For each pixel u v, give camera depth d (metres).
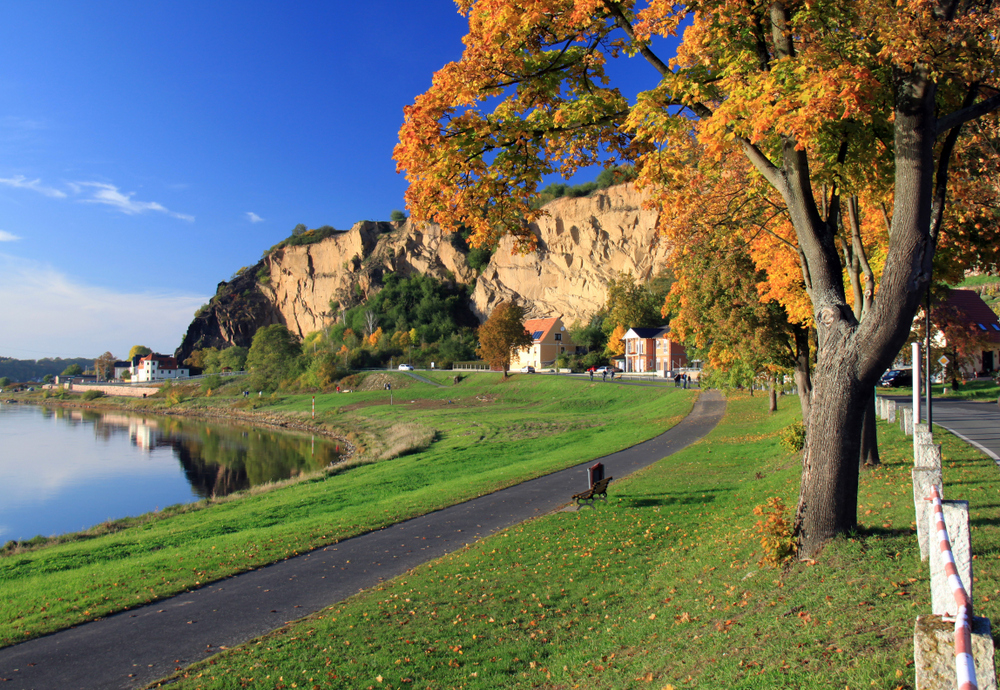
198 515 22.52
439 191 9.05
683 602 8.70
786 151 8.55
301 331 188.88
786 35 8.05
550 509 16.75
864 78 6.45
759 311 21.64
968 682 2.08
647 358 87.81
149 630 9.60
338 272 181.62
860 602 6.38
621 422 42.94
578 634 8.55
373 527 15.85
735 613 7.49
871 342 7.75
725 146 8.46
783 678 5.27
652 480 19.55
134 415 99.75
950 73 7.12
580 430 39.91
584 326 113.12
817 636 5.91
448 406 70.44
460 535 14.70
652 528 13.63
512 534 14.13
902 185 7.38
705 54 8.62
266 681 7.55
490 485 20.97
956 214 10.77
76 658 8.64
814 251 8.51
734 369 29.02
